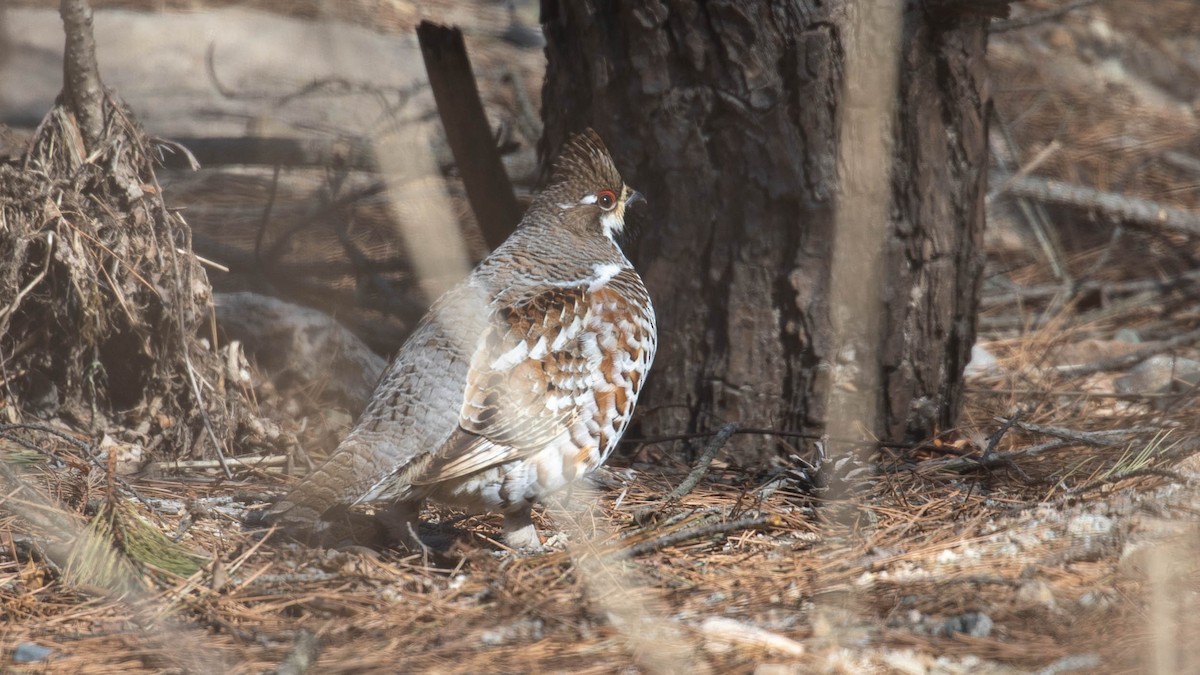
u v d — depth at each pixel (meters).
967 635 7.08
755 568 8.30
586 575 7.89
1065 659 6.69
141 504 9.16
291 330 11.89
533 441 8.58
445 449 8.34
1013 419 10.51
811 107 10.16
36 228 10.34
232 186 18.27
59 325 10.61
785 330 10.59
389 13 23.58
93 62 10.36
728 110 10.30
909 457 10.84
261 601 7.79
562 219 9.70
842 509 9.20
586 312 8.95
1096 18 24.06
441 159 16.61
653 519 9.39
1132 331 15.15
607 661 6.90
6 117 18.69
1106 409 12.42
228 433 10.84
